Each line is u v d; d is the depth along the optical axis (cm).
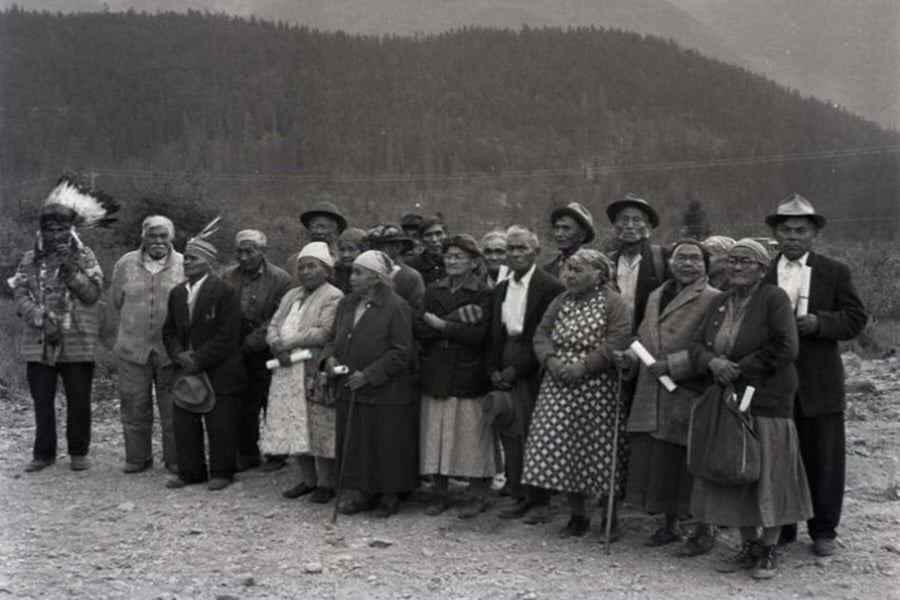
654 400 620
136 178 7494
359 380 698
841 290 599
